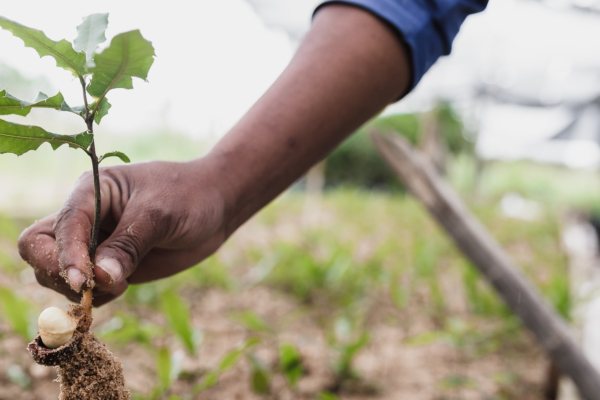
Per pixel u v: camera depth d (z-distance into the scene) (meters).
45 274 0.56
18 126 0.38
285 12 2.69
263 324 1.50
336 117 0.66
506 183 11.66
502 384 1.68
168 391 1.31
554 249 4.50
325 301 2.39
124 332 1.29
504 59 5.62
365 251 3.90
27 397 1.26
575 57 5.40
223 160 0.64
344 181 8.86
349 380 1.54
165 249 0.65
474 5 0.75
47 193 4.85
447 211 1.43
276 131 0.65
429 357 1.88
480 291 2.52
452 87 6.70
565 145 12.18
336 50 0.66
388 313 2.36
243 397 1.37
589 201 8.09
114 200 0.56
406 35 0.66
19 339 1.56
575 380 1.28
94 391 0.45
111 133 7.37
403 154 1.50
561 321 1.33
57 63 0.39
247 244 3.74
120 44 0.34
